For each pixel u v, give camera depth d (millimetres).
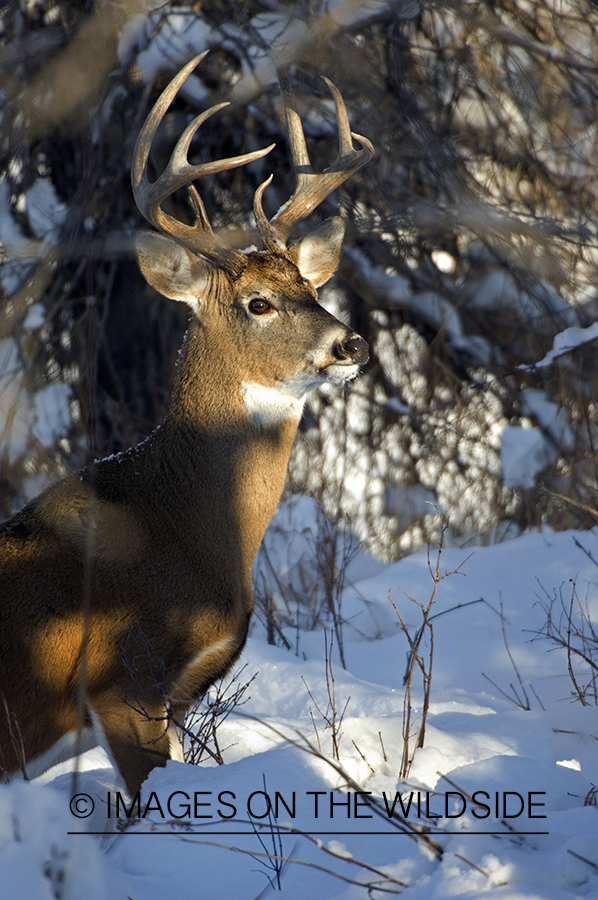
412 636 13258
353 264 19391
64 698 8047
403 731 8750
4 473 15883
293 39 16672
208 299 9609
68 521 8297
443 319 19844
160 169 17891
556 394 18969
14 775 7891
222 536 8906
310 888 6039
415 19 18281
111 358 18547
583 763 8570
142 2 16078
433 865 5980
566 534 16203
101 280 18047
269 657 12375
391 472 19297
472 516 18625
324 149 18438
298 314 9516
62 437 16688
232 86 17031
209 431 9188
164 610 8289
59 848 5191
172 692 8297
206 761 8812
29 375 16781
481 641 12945
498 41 18312
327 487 18531
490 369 19766
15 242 16672
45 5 16625
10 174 16844
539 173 18953
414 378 20047
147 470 8914
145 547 8406
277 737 9336
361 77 17672
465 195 18016
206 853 6480
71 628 8008
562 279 18469
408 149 18031
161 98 9789
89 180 9883
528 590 14531
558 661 12266
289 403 9664
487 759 7805
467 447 19547
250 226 18203
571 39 18969
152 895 6027
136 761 8023
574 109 18828
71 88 15719
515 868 5594
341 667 12336
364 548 17500
